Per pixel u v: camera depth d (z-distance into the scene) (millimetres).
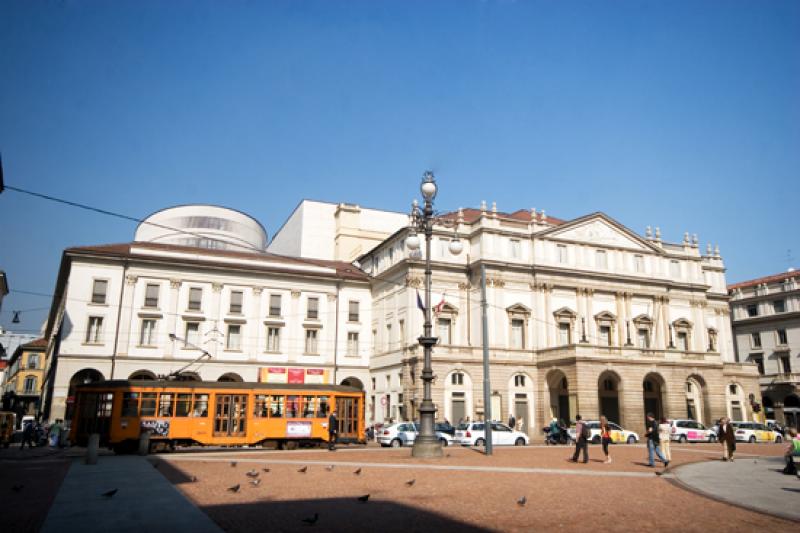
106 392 30812
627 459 27609
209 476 19625
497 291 55000
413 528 11773
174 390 31438
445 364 50938
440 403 50062
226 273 55125
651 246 62844
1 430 38031
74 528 11461
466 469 22359
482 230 55750
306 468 21531
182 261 53375
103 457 27922
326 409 34719
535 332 55656
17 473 20875
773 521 12711
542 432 52688
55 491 16297
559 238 58688
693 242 65812
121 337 50531
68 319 49312
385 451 31750
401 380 52469
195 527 11508
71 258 50438
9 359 124875
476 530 11680
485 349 30625
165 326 52156
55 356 54656
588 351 50500
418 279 53969
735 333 79562
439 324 53938
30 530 11312
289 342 56156
